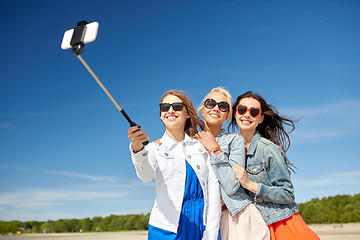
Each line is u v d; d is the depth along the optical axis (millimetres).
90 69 2346
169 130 3625
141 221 108062
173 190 3291
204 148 3711
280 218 3570
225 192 3605
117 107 2631
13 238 76938
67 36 2332
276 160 3760
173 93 3691
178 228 3184
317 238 3561
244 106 4035
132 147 2969
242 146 3826
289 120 4406
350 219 72750
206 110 4203
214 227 3295
